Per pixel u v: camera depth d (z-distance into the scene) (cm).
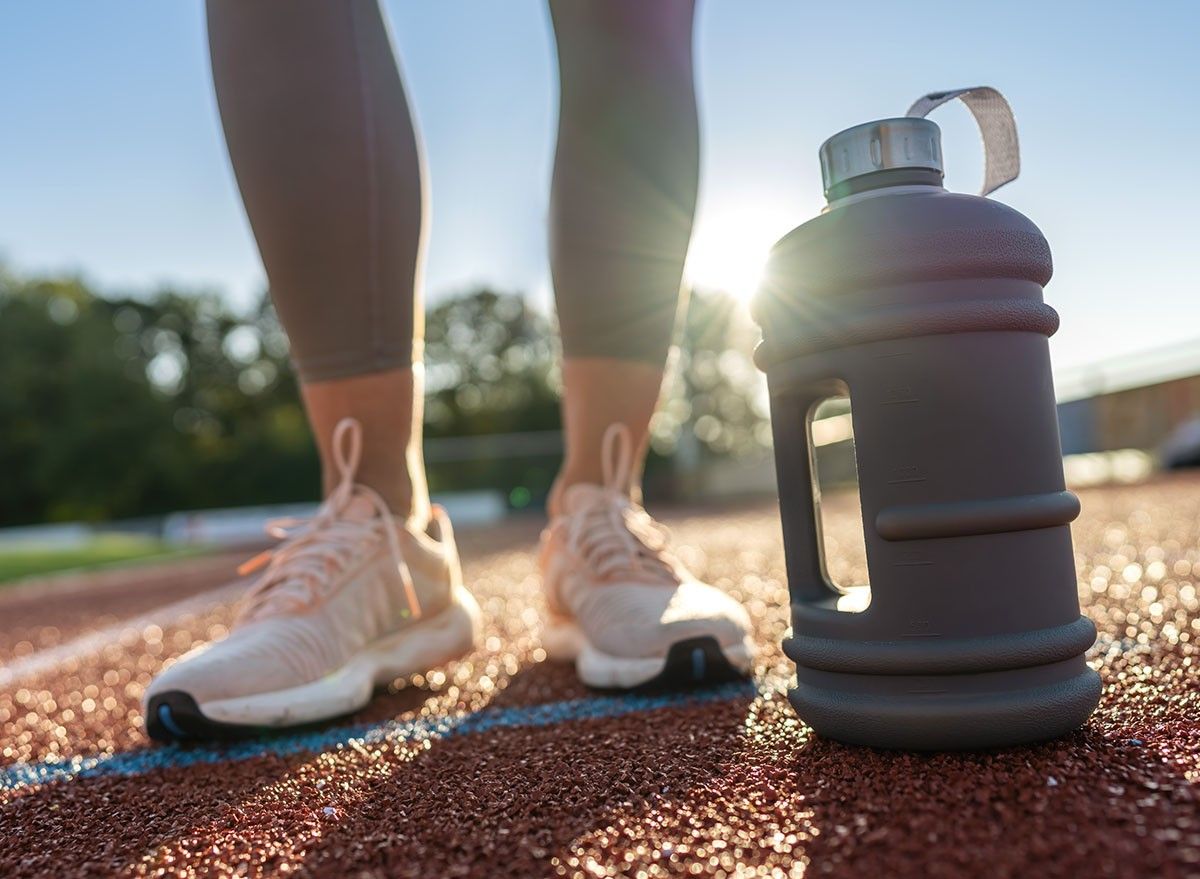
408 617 149
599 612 144
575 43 147
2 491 2942
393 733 125
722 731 108
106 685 181
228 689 123
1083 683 89
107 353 3070
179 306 3375
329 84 130
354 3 134
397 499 148
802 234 94
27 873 83
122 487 3006
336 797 96
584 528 152
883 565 90
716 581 288
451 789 95
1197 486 700
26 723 149
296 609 133
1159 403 920
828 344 91
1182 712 96
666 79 148
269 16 129
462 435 3300
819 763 91
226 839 86
